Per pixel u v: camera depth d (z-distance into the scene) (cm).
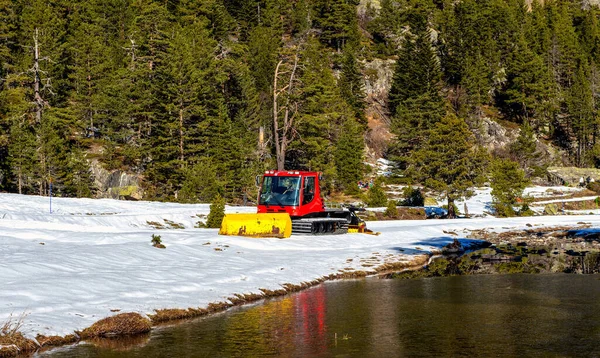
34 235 2355
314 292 1784
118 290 1495
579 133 13250
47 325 1177
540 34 16600
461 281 2014
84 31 9994
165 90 7400
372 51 14638
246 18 13975
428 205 6456
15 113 7312
